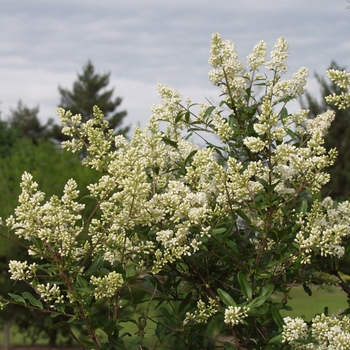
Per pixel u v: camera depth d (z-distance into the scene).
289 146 3.66
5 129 34.81
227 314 3.40
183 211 3.65
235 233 4.35
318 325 3.44
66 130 4.37
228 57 4.59
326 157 3.70
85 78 52.75
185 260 4.15
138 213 3.73
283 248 4.07
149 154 4.35
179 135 4.95
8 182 12.93
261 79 4.75
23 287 12.20
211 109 4.74
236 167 3.76
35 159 13.80
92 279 3.55
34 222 3.55
